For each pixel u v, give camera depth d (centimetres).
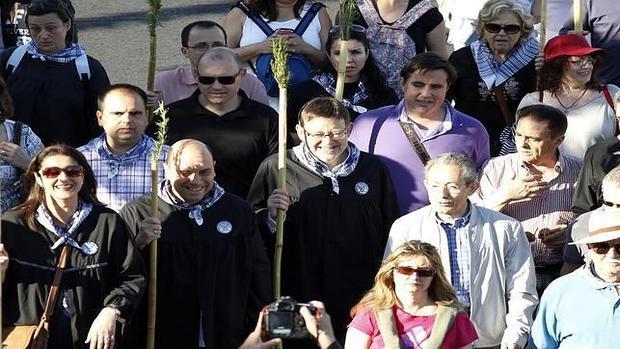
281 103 1322
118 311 1223
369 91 1567
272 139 1460
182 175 1282
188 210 1293
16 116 1563
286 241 1368
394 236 1323
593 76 1521
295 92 1548
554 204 1402
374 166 1383
